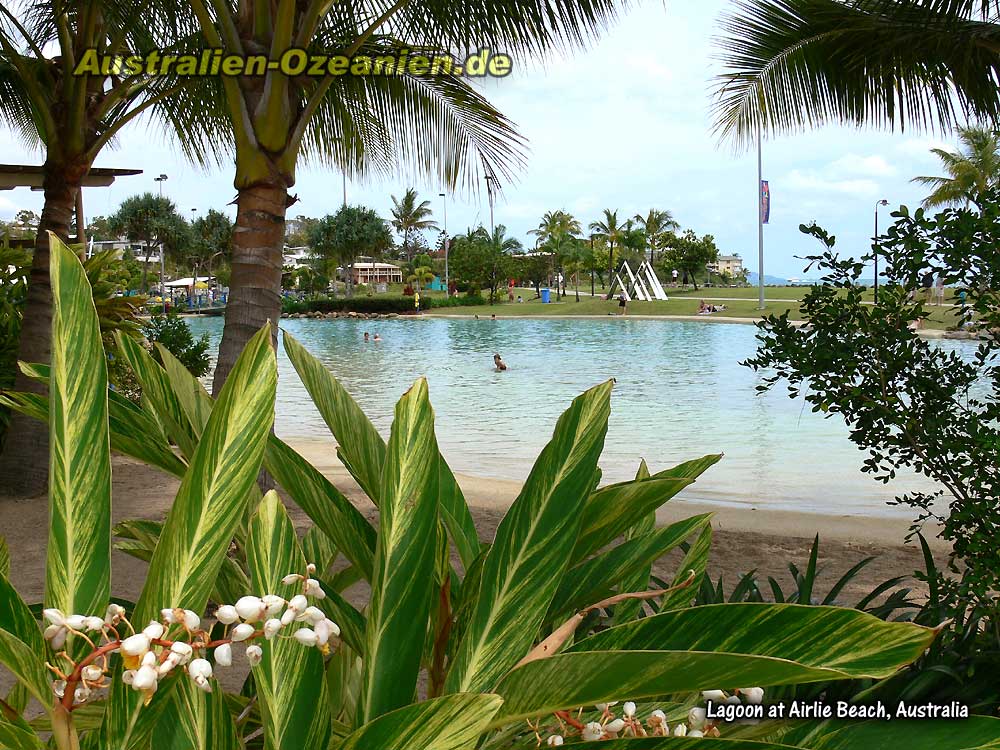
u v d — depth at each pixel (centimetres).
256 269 528
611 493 128
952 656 224
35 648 86
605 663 75
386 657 106
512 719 84
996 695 208
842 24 739
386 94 717
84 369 104
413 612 108
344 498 133
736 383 1909
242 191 532
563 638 98
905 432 290
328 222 7462
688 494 834
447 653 136
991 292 281
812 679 72
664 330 4275
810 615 83
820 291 307
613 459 1050
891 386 301
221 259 7725
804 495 830
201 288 7950
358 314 6400
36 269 689
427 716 78
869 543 617
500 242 7675
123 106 764
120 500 713
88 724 118
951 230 278
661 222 8656
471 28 615
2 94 819
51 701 80
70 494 99
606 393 125
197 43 704
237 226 532
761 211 5238
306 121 547
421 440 118
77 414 102
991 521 263
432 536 112
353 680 154
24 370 143
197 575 92
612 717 114
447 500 162
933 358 301
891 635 79
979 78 761
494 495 791
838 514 741
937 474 294
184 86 736
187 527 93
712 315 5256
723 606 86
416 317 6094
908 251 289
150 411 152
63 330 104
